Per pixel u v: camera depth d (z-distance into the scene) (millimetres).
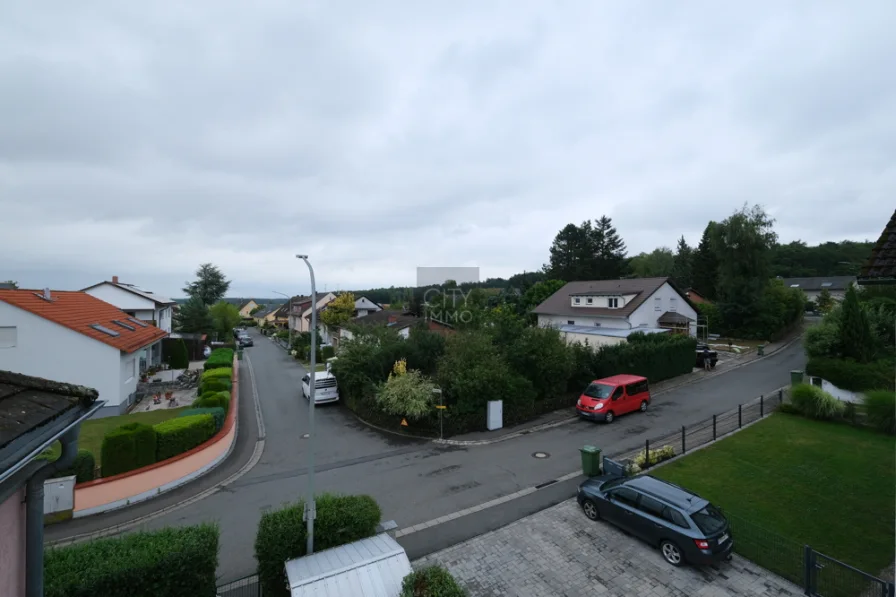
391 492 12492
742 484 12172
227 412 17875
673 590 8109
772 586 8172
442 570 6898
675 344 26578
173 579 6523
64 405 4516
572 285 46281
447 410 18109
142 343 23297
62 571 6043
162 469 12781
